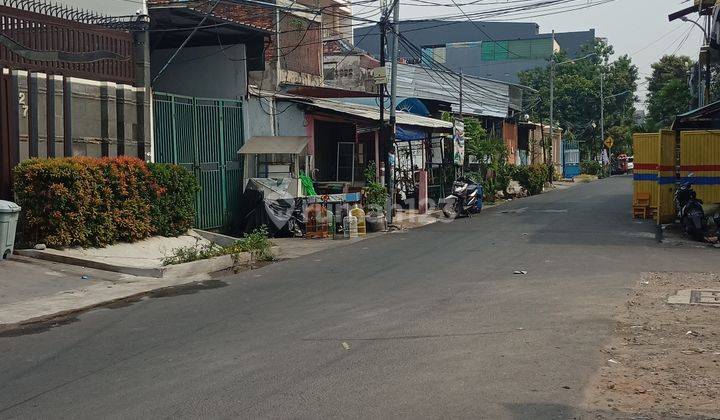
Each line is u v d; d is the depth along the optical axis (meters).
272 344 7.96
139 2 18.27
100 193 14.38
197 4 23.97
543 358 7.21
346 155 25.11
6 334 8.87
